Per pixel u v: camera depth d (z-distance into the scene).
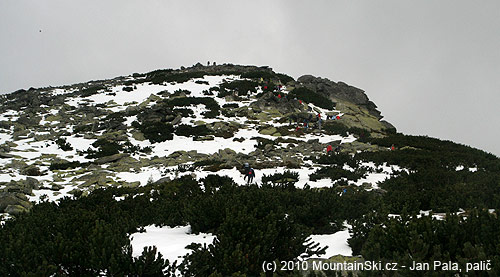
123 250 5.39
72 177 19.38
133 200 12.06
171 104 38.50
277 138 28.95
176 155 24.33
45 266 4.49
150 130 29.69
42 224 6.78
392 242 5.21
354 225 6.87
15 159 22.52
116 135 28.50
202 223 8.21
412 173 16.50
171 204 10.52
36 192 16.02
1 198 12.74
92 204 11.52
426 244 4.77
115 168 21.08
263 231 5.71
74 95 46.62
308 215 8.45
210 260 5.18
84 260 4.95
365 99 50.25
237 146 26.84
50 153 24.75
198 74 57.84
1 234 6.09
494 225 5.10
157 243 7.20
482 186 12.15
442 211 10.25
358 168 19.45
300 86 50.72
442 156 22.25
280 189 12.23
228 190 11.22
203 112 36.44
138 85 51.91
